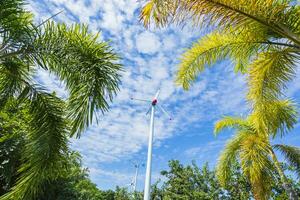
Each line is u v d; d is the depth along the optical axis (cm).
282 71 681
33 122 726
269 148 1319
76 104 640
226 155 1430
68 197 1247
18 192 660
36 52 663
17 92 731
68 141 730
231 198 2450
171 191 3061
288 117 1062
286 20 564
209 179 2909
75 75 669
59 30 682
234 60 754
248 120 1398
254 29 590
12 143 925
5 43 636
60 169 728
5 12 622
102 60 682
